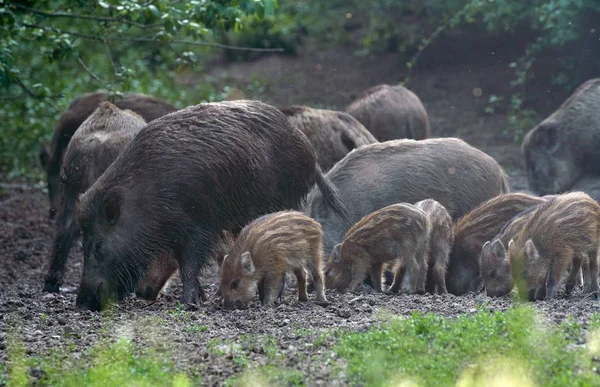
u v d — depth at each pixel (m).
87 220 18.47
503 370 11.27
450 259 20.45
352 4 57.62
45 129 41.12
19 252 27.48
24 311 18.05
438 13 47.50
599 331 12.88
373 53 51.53
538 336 12.41
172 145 18.36
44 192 37.38
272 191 19.20
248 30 55.59
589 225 17.59
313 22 56.84
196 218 18.30
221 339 14.45
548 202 18.19
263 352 13.40
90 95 28.11
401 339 12.80
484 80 44.69
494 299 17.75
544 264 17.69
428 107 43.44
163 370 12.36
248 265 17.70
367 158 22.44
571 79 39.50
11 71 23.80
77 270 25.92
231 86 49.75
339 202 20.89
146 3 24.59
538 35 43.19
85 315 17.48
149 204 18.16
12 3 25.44
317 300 18.41
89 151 21.50
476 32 46.56
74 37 28.84
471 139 39.69
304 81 49.69
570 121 30.30
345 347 12.92
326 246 21.89
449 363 11.69
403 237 19.36
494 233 20.17
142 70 48.19
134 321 16.34
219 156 18.31
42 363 13.20
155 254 18.36
